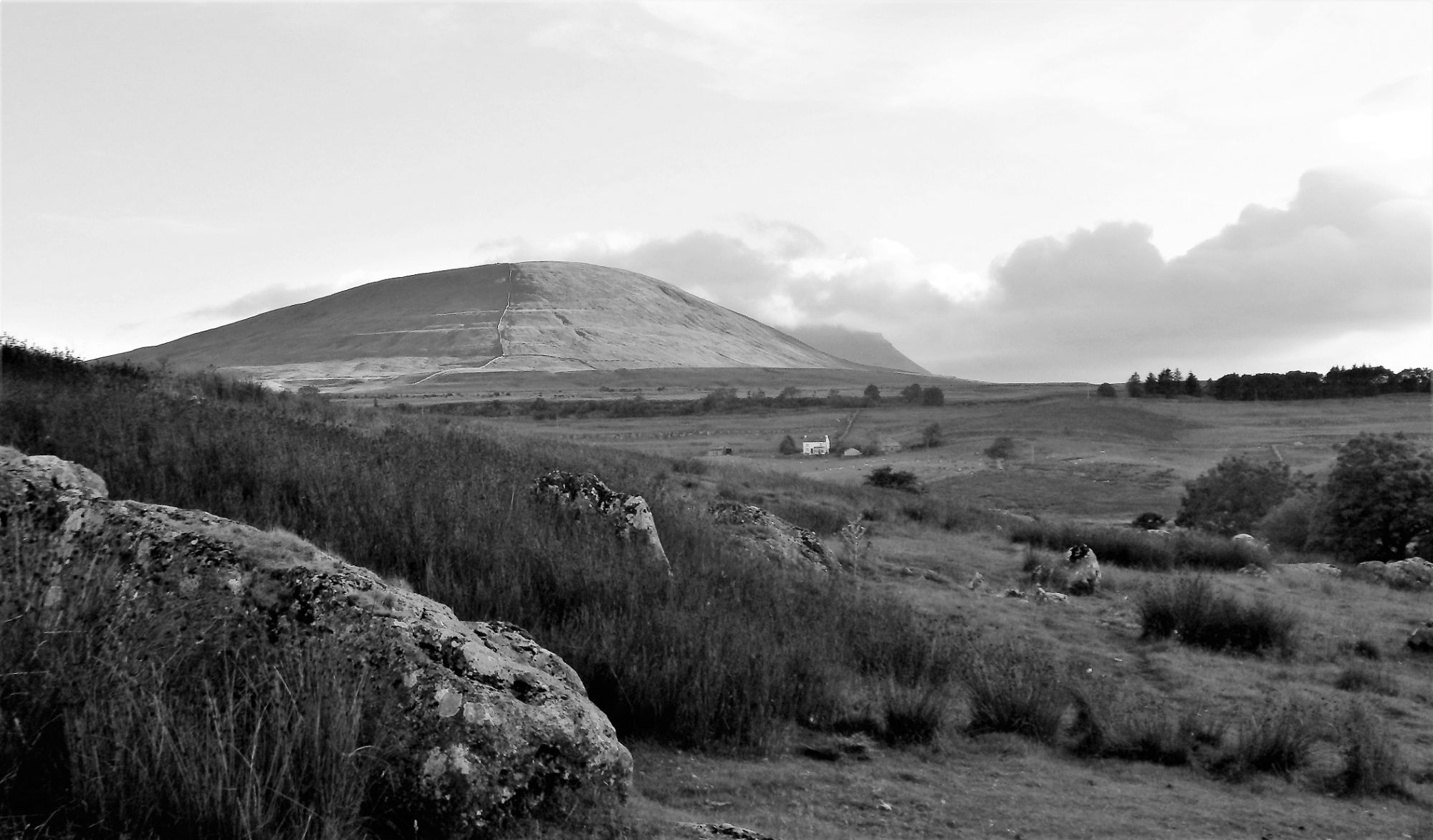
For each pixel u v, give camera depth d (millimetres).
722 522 21203
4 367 19109
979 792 8984
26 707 5172
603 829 5906
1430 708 14500
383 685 5699
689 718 9344
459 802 5484
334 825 4977
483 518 13266
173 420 15539
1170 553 30703
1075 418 170375
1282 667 16547
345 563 6680
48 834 4660
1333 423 166875
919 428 172250
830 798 8203
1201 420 170875
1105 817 8625
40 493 6629
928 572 22531
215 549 6195
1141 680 14945
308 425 19359
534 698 6125
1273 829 8875
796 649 11586
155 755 4969
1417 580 28391
